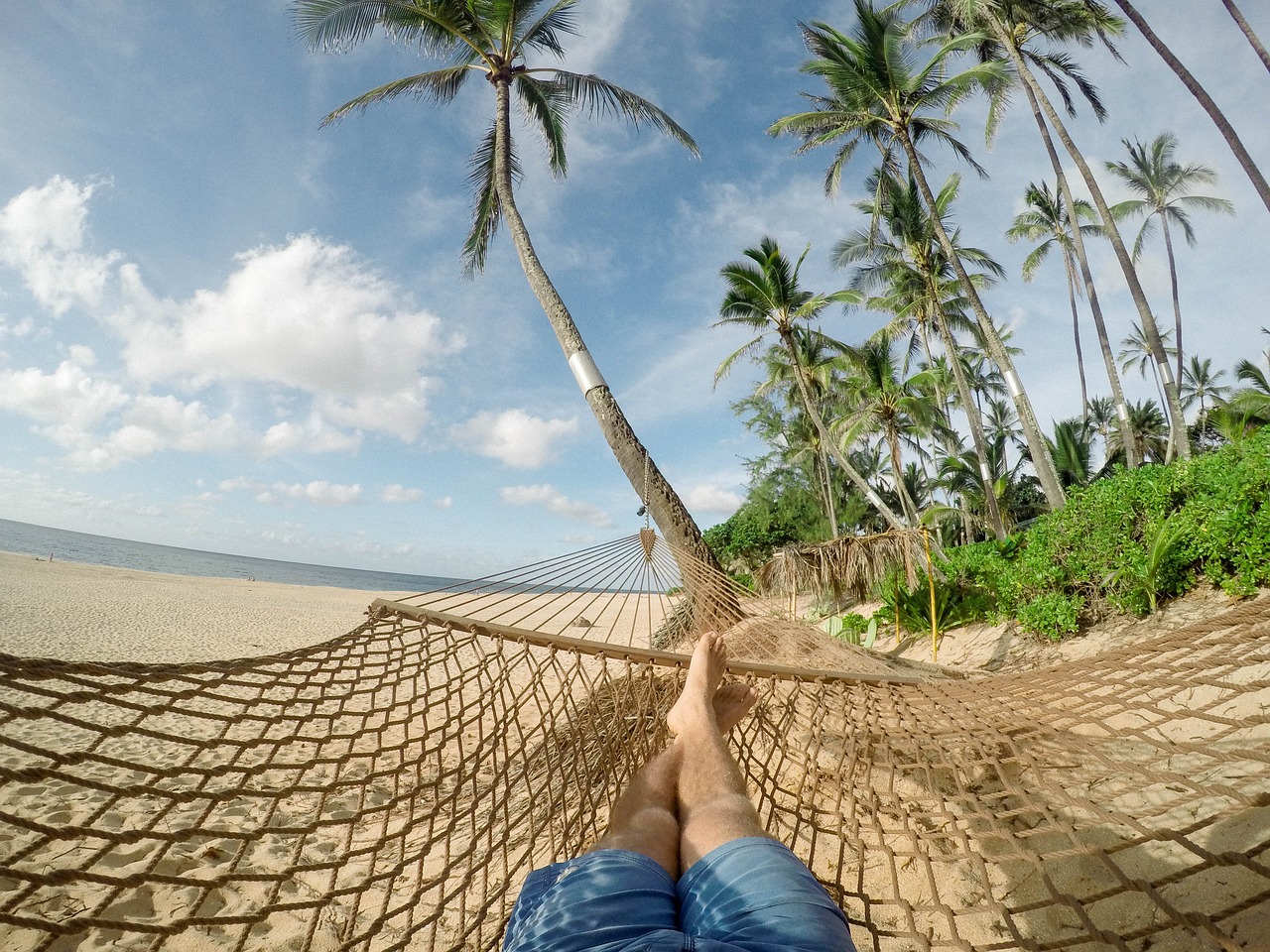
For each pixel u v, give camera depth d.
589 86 10.39
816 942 0.86
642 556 3.90
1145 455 27.80
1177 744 1.38
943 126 14.55
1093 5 12.58
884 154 15.41
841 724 2.29
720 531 26.19
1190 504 5.28
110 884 1.06
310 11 8.77
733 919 0.91
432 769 2.03
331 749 4.15
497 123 9.61
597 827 2.18
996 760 1.75
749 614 3.94
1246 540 4.74
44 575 20.28
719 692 1.94
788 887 0.94
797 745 2.32
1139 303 11.94
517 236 8.58
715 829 1.11
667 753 1.45
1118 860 1.99
